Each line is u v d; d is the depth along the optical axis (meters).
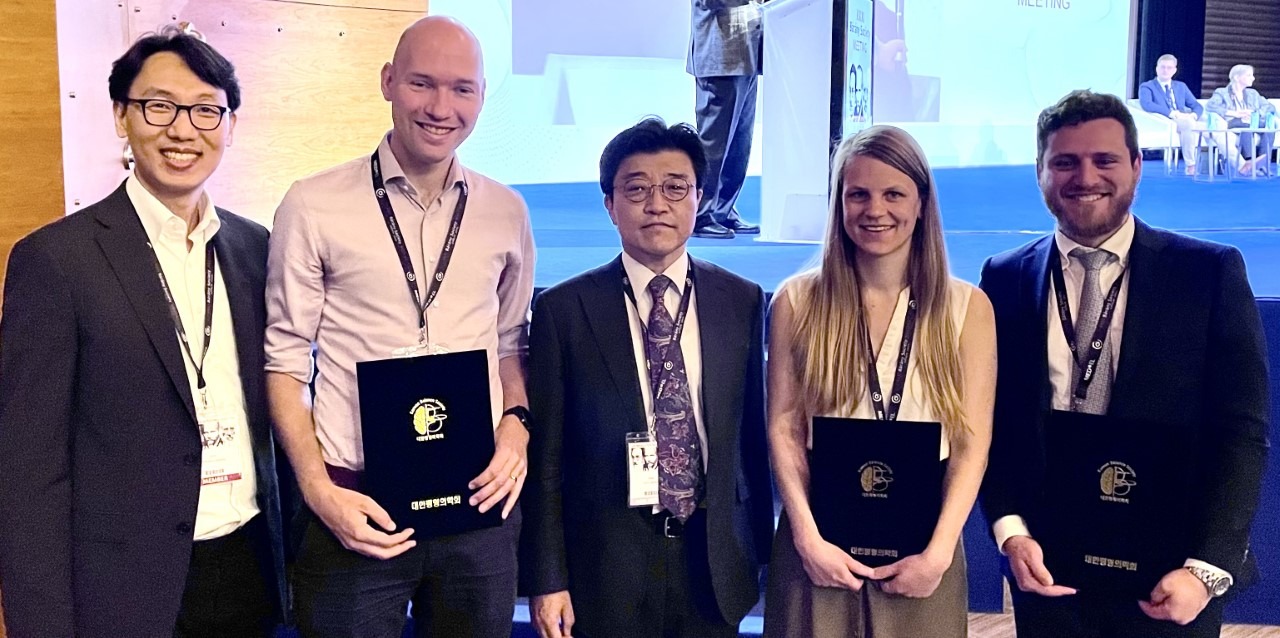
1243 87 6.99
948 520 1.79
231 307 1.77
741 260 3.79
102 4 2.86
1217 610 1.80
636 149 1.84
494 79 5.70
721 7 4.19
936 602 1.83
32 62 2.66
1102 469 1.76
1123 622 1.82
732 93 4.31
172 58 1.66
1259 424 1.75
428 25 1.75
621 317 1.87
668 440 1.85
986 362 1.86
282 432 1.75
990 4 7.25
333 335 1.77
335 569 1.76
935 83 6.99
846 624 1.86
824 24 4.01
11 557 1.56
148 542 1.65
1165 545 1.73
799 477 1.87
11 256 1.63
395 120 1.76
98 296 1.62
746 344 1.91
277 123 3.18
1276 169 7.05
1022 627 1.94
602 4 5.94
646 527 1.85
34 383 1.58
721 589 1.85
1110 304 1.84
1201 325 1.78
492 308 1.86
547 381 1.89
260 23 3.12
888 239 1.81
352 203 1.76
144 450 1.64
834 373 1.85
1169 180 6.73
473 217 1.83
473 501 1.77
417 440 1.74
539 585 1.89
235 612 1.79
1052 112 1.86
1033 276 1.92
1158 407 1.78
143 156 1.66
